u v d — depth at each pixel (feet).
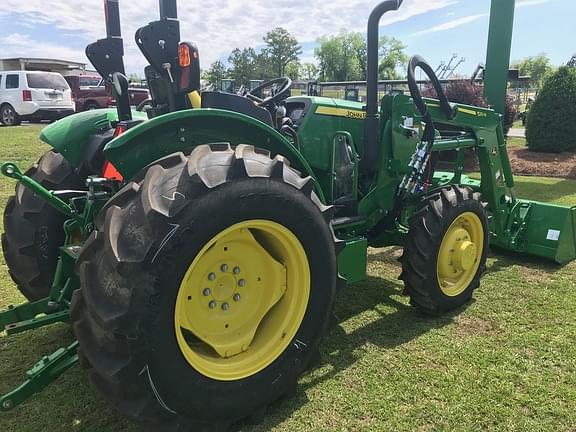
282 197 7.14
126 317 6.00
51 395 8.13
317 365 8.95
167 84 8.05
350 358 9.23
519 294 12.17
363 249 10.14
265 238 7.63
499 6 18.01
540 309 11.29
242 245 7.37
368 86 10.43
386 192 11.45
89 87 70.79
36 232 9.69
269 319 7.91
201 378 6.78
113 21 9.61
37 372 6.68
